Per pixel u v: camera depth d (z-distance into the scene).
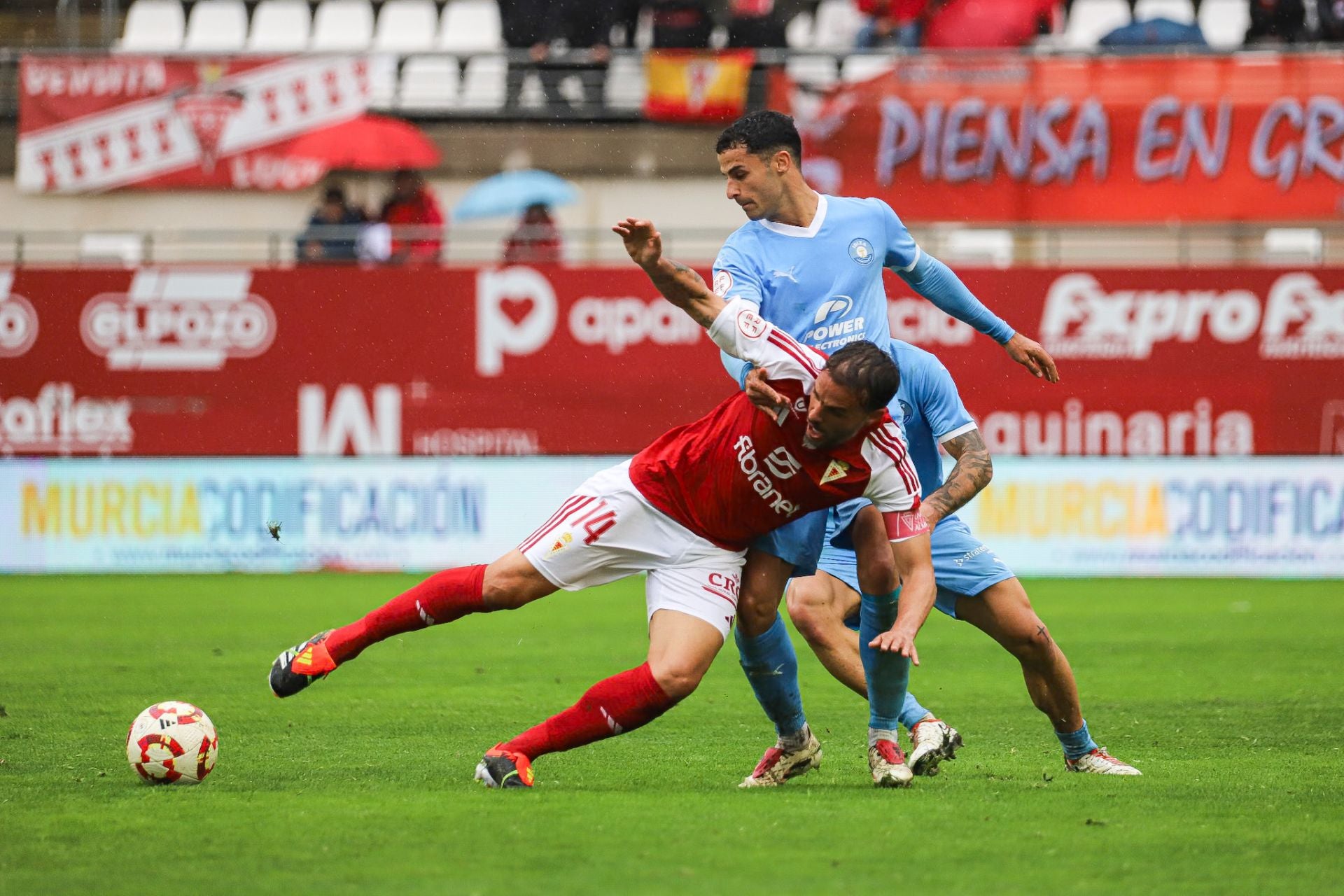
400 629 20.42
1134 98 63.09
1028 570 58.31
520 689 32.31
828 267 21.06
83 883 15.29
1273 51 62.69
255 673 34.31
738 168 20.88
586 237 67.06
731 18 70.94
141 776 20.88
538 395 58.88
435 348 58.84
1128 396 58.16
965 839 17.31
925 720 22.53
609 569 19.95
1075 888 15.19
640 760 23.59
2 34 71.31
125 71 66.00
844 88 64.00
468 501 59.00
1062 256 64.56
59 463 59.06
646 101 66.88
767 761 21.38
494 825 17.98
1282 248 63.91
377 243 63.72
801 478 19.11
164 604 49.06
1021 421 58.25
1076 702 22.27
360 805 19.22
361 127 66.75
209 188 66.44
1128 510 58.34
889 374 17.97
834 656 23.33
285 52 66.31
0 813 18.78
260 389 58.88
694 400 58.62
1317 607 48.78
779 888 15.05
